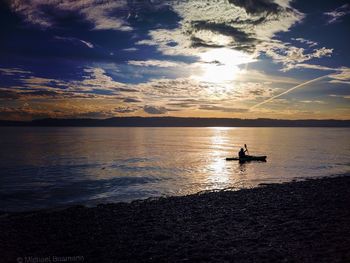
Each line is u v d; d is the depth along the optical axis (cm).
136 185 3559
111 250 1316
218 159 6406
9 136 19738
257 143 12256
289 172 4403
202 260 1152
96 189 3353
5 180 3966
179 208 2084
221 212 1912
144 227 1645
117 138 17575
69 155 7375
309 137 18400
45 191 3259
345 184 2812
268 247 1242
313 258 1093
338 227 1466
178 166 5284
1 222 1845
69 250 1338
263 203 2114
